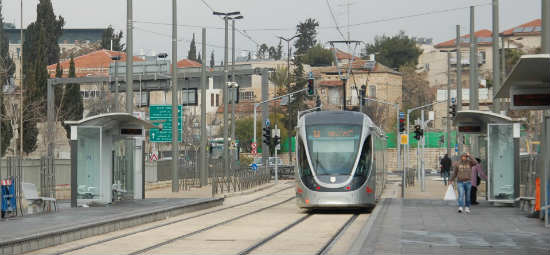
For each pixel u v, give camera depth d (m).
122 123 68.75
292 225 56.16
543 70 42.03
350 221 60.16
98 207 64.38
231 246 41.97
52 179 62.88
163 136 134.75
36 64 192.50
